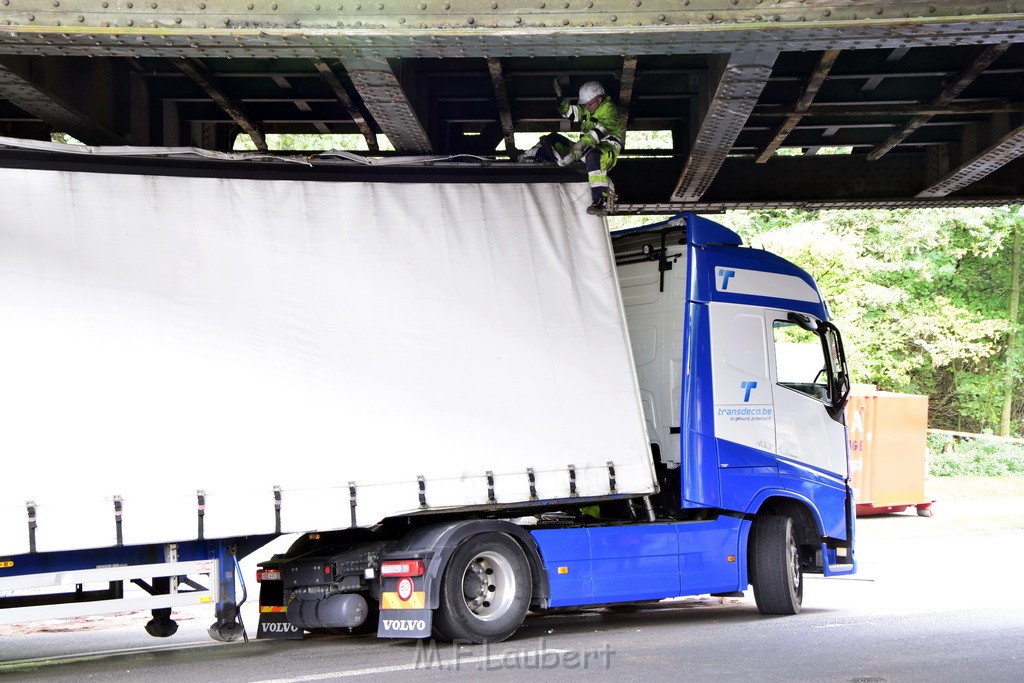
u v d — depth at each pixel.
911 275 32.81
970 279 35.31
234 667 8.38
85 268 8.23
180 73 11.38
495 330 9.52
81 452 7.91
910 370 34.62
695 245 11.05
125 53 7.75
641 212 14.63
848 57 11.11
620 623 11.17
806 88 10.73
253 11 7.41
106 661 9.19
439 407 9.16
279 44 7.62
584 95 10.56
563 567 9.78
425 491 8.96
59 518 7.76
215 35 7.40
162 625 9.86
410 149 11.46
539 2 7.46
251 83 11.82
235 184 8.88
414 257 9.38
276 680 7.55
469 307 9.47
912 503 23.05
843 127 13.23
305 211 9.09
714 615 11.77
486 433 9.28
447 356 9.29
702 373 10.85
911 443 23.14
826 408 12.02
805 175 14.28
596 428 9.72
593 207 10.10
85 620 13.12
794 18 7.40
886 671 7.70
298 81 11.80
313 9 7.41
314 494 8.59
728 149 11.37
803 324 11.85
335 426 8.76
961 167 12.90
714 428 10.87
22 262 8.04
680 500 10.88
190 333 8.44
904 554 17.91
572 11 7.45
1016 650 8.69
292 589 10.04
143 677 7.95
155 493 8.07
